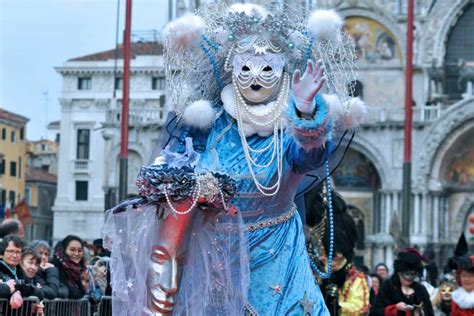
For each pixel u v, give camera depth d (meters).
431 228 86.50
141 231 8.02
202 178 7.89
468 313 18.14
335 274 17.16
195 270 8.16
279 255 8.50
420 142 86.31
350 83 9.07
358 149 87.31
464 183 87.31
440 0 89.38
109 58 104.69
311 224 15.12
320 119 7.87
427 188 86.06
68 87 104.75
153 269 7.84
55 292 18.55
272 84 8.50
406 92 53.16
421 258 19.12
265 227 8.49
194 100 8.96
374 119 86.62
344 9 89.38
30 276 17.81
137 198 8.23
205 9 9.10
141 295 7.92
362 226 88.81
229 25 8.67
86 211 102.25
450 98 89.88
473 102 85.12
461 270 18.19
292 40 8.70
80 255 19.94
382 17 88.94
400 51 89.12
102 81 104.38
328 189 9.26
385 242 85.12
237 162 8.48
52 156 127.56
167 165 7.90
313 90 7.79
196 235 8.15
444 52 89.12
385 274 34.69
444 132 85.56
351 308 18.39
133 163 89.94
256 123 8.48
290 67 8.72
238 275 8.27
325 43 9.02
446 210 87.75
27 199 112.38
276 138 8.45
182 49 8.92
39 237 112.94
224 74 8.80
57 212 102.69
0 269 17.34
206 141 8.76
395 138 86.50
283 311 8.40
